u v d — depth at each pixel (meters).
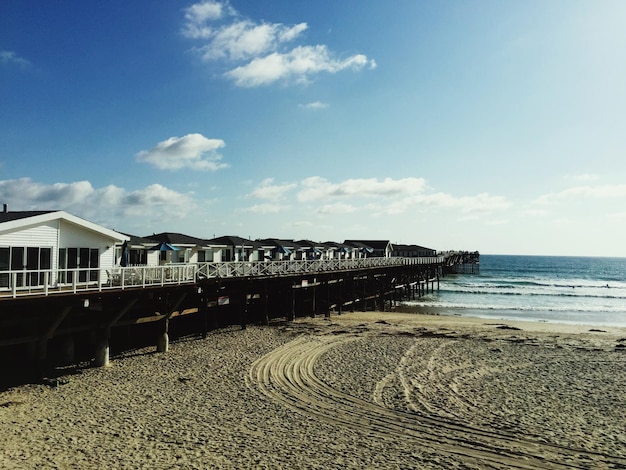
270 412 14.23
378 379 18.27
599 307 51.34
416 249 93.56
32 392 15.23
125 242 22.78
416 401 15.70
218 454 11.11
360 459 11.13
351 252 67.38
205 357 20.81
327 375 18.62
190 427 12.77
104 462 10.42
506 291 69.38
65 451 10.91
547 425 13.75
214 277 25.08
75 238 19.91
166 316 21.64
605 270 144.62
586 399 16.39
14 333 18.20
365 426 13.34
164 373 18.08
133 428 12.52
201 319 27.11
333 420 13.73
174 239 35.50
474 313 45.31
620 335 31.27
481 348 25.03
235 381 17.36
